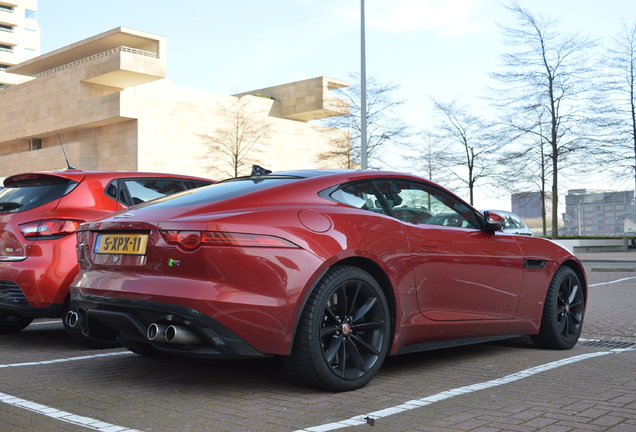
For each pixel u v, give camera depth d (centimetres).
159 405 340
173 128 5259
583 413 314
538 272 500
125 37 5231
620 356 483
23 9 9225
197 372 425
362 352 382
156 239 350
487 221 464
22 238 512
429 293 415
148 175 598
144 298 344
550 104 3000
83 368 443
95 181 555
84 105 5253
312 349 349
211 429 295
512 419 305
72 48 5538
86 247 400
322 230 365
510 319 477
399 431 288
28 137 5881
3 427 300
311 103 6438
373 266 387
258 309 338
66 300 511
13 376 417
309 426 298
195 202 381
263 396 358
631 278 1405
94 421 309
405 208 428
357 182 413
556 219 3053
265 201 371
